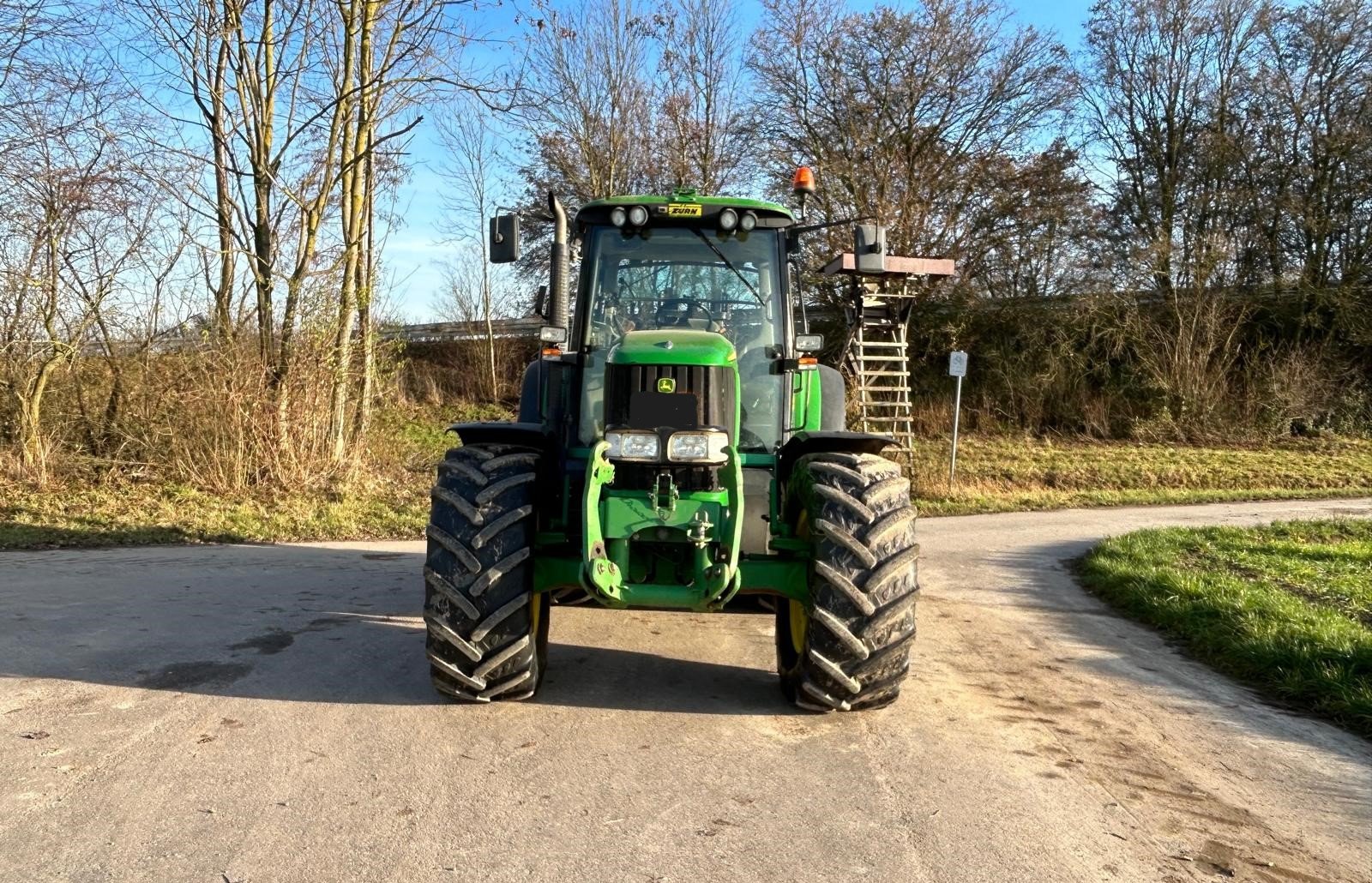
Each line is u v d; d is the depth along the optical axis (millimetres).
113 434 12945
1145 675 5578
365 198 14711
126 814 3279
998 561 9922
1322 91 23594
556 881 2902
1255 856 3201
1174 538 10523
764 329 5258
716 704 4664
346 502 12070
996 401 24766
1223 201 24156
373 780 3615
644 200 5367
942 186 24484
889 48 24062
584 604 4980
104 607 6453
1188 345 23062
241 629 5895
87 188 12086
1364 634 5910
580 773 3729
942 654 5926
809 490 4492
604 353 5125
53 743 3906
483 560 4230
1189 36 25047
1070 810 3521
